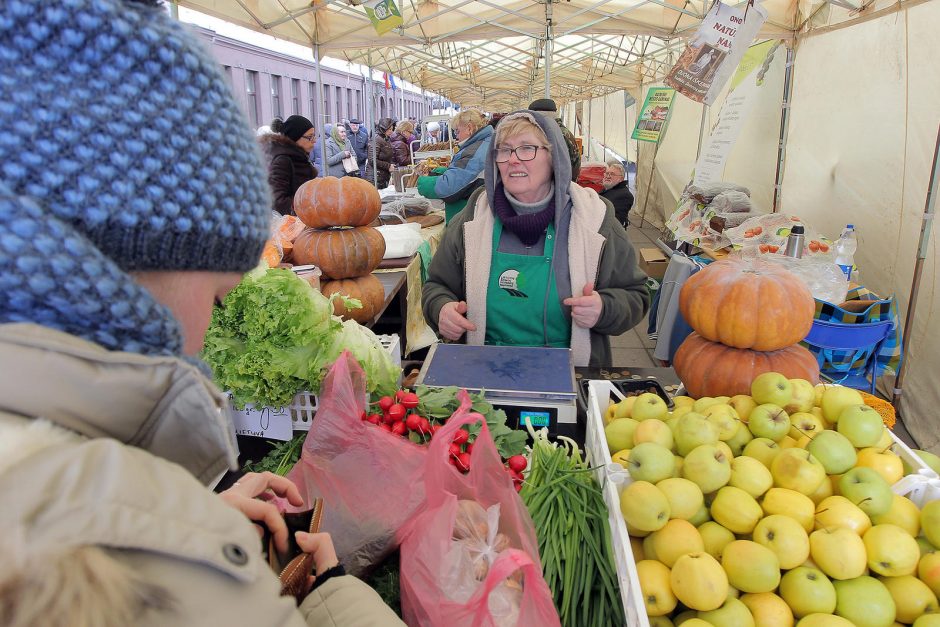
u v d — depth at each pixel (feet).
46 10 1.24
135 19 1.38
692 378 6.52
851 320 9.27
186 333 1.69
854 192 14.10
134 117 1.34
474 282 8.23
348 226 9.25
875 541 3.58
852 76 13.94
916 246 11.92
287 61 36.78
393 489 3.92
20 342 1.23
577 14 18.85
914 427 11.87
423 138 50.19
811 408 4.92
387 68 33.78
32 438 1.25
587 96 55.72
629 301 8.01
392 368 5.68
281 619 1.47
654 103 24.71
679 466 4.17
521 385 5.77
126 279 1.35
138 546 1.22
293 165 16.80
